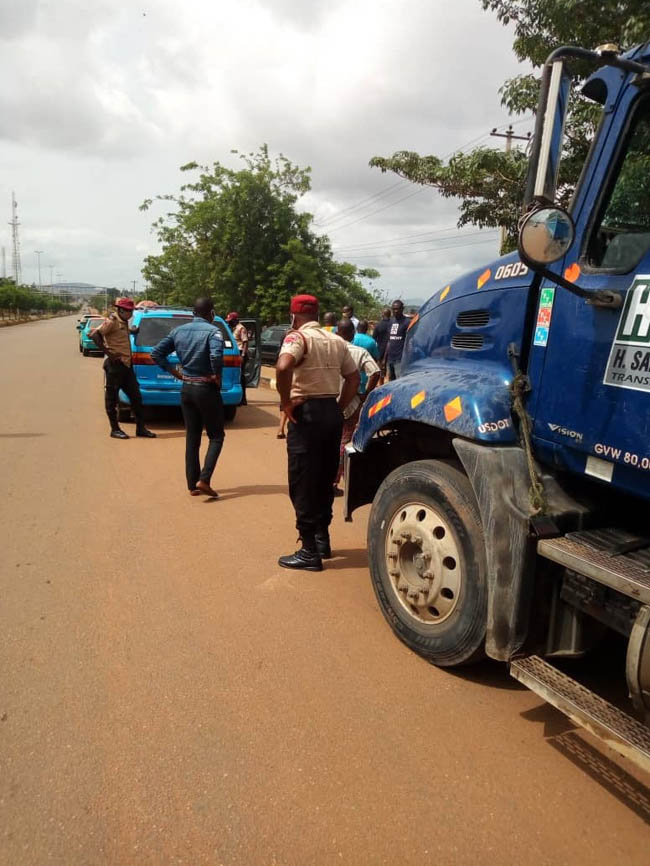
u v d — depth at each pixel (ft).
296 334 14.23
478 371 10.84
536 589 9.43
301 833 7.49
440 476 10.73
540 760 8.87
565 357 9.07
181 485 22.03
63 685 10.29
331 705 9.94
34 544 16.29
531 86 24.21
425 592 10.94
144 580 14.33
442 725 9.55
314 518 14.93
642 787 8.43
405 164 30.12
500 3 23.49
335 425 14.67
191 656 11.25
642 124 8.38
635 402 8.04
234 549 16.28
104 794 8.02
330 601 13.50
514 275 10.30
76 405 39.78
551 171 8.05
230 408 34.45
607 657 11.58
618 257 8.41
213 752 8.82
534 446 9.80
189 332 19.95
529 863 7.17
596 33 21.85
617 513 9.80
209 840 7.36
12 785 8.13
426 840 7.44
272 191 81.71
